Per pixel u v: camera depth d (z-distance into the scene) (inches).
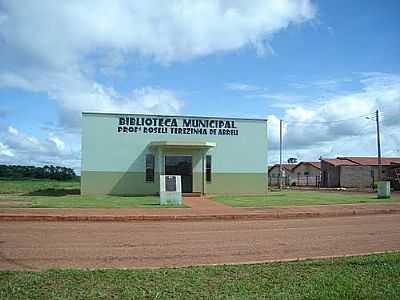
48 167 2940.5
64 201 1000.2
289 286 285.7
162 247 458.0
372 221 709.9
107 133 1311.5
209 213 767.7
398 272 323.0
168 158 1325.0
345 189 1963.6
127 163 1316.4
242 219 740.7
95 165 1300.4
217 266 347.6
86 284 284.7
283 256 414.9
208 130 1368.1
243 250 445.1
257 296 263.1
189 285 285.9
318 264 353.1
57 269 332.2
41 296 258.1
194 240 506.3
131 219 711.1
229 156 1376.7
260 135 1400.1
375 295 265.4
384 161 2450.8
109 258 397.7
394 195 1428.4
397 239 521.0
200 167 1344.7
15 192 1483.8
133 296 260.4
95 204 912.9
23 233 544.7
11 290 268.5
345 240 512.4
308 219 742.5
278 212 795.4
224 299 257.0
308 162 2874.0
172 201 936.3
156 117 1339.8
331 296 263.0
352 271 328.2
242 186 1379.2
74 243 474.9
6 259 387.2
